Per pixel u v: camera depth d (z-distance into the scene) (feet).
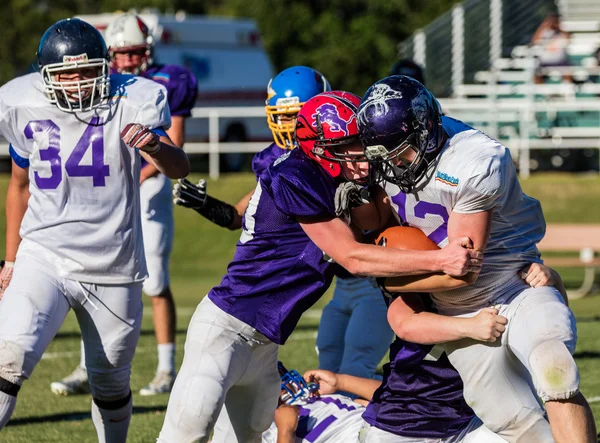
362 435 35.63
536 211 32.71
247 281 32.37
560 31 175.63
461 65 174.09
